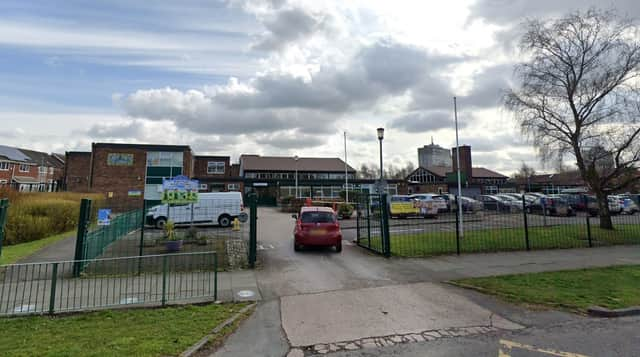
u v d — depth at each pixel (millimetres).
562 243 13094
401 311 5922
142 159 34719
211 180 44281
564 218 22297
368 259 10531
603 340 4660
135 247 12234
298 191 46344
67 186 37031
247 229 18375
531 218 22047
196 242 12852
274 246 12961
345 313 5840
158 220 19469
